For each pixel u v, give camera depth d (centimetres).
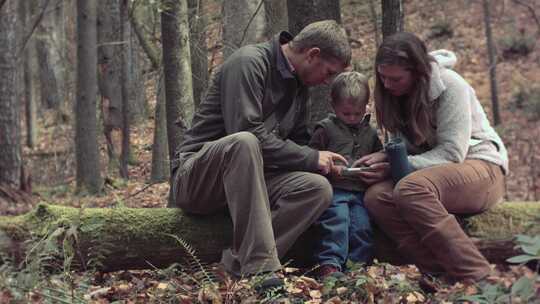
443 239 439
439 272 457
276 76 460
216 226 476
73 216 470
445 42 2414
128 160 1773
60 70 2859
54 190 1661
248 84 447
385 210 459
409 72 449
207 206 466
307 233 473
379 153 470
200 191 454
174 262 480
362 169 462
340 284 430
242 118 443
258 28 861
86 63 1608
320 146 480
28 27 2402
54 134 2636
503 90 2114
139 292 457
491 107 2050
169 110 756
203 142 468
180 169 461
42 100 2930
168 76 752
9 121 1496
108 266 478
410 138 480
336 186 466
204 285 414
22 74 2825
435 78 453
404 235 460
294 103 473
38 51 2886
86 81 1608
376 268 461
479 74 2216
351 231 462
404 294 422
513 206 494
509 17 2411
